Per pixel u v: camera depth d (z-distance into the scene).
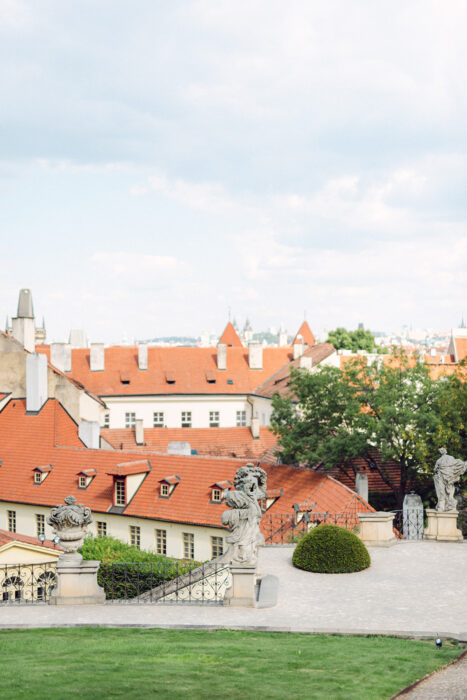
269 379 97.94
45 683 14.34
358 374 51.94
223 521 22.91
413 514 38.16
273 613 21.88
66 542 23.22
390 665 16.28
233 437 76.38
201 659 16.56
